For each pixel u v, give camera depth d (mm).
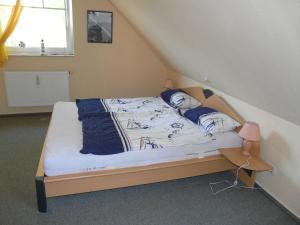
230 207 2295
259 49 1551
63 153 2082
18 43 3857
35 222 2002
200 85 3627
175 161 2426
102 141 2264
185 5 1803
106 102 3494
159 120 2945
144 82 4660
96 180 2158
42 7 3805
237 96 2773
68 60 4113
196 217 2152
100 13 4020
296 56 1320
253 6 1230
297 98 1736
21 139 3355
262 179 2523
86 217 2084
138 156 2266
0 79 3885
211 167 2564
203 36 2061
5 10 3527
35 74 3939
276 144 2322
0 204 2170
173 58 3621
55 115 2930
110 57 4309
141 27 3590
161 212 2189
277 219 2182
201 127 2771
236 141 2635
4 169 2670
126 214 2143
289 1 1029
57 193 2102
